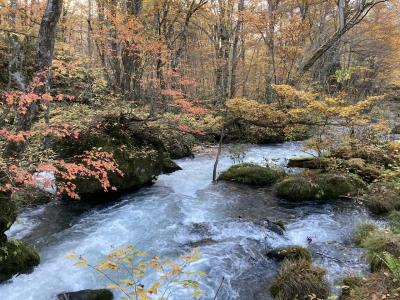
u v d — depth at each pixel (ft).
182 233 21.54
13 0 37.93
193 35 82.69
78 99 35.63
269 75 59.72
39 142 24.32
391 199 25.21
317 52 44.19
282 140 49.21
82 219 23.88
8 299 15.19
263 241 20.53
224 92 56.24
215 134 48.03
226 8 53.11
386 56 74.64
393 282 13.57
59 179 24.63
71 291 15.76
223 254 19.02
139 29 41.32
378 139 35.53
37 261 17.95
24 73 31.17
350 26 41.93
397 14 69.00
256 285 16.49
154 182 30.91
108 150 26.86
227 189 30.19
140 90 46.01
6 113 16.84
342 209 25.52
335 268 17.49
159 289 15.85
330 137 33.53
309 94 30.42
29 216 23.93
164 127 35.01
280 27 49.65
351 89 69.51
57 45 39.42
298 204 26.94
